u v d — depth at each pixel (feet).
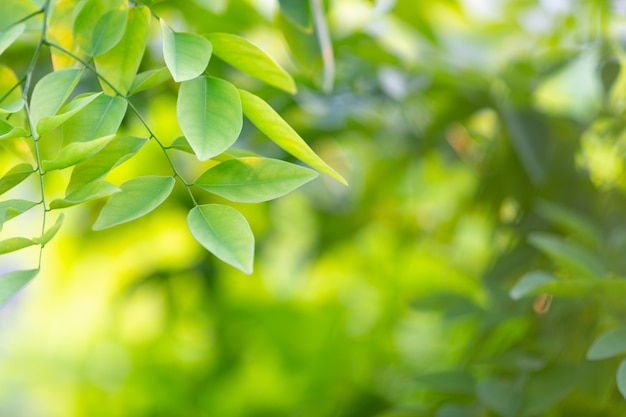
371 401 4.20
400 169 4.20
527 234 3.67
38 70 3.21
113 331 5.67
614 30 3.97
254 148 3.42
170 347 5.22
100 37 2.53
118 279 4.82
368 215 4.38
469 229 4.89
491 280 3.48
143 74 2.58
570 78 4.52
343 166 4.53
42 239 2.36
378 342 4.67
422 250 4.62
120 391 5.38
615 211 3.66
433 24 4.29
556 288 2.83
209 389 4.99
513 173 3.85
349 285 5.09
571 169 3.71
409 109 3.93
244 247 2.33
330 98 3.62
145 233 4.41
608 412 3.08
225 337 4.97
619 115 3.70
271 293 5.12
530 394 2.95
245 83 3.40
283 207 4.77
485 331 3.34
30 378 6.59
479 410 3.10
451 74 3.78
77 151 2.31
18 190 4.50
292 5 2.94
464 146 4.17
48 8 2.56
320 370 4.71
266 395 4.86
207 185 2.43
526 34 4.45
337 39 3.59
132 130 3.55
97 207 4.10
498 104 3.73
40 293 5.70
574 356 3.10
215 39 2.52
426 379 3.14
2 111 2.38
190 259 4.70
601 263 3.02
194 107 2.39
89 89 3.25
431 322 4.70
